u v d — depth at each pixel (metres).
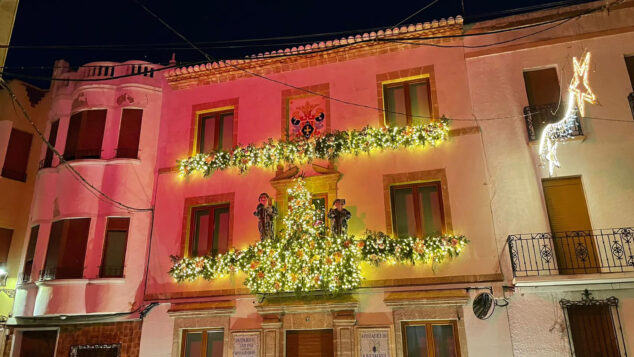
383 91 14.10
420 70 13.78
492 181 12.33
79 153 15.13
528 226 11.76
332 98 14.31
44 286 13.88
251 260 12.93
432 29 13.81
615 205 11.43
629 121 11.91
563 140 12.02
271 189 13.93
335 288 12.05
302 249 12.48
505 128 12.66
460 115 13.08
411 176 12.91
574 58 11.38
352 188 13.24
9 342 14.98
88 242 14.16
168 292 13.73
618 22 12.77
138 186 14.77
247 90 15.26
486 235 11.94
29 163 17.31
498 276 11.52
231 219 13.96
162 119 15.73
